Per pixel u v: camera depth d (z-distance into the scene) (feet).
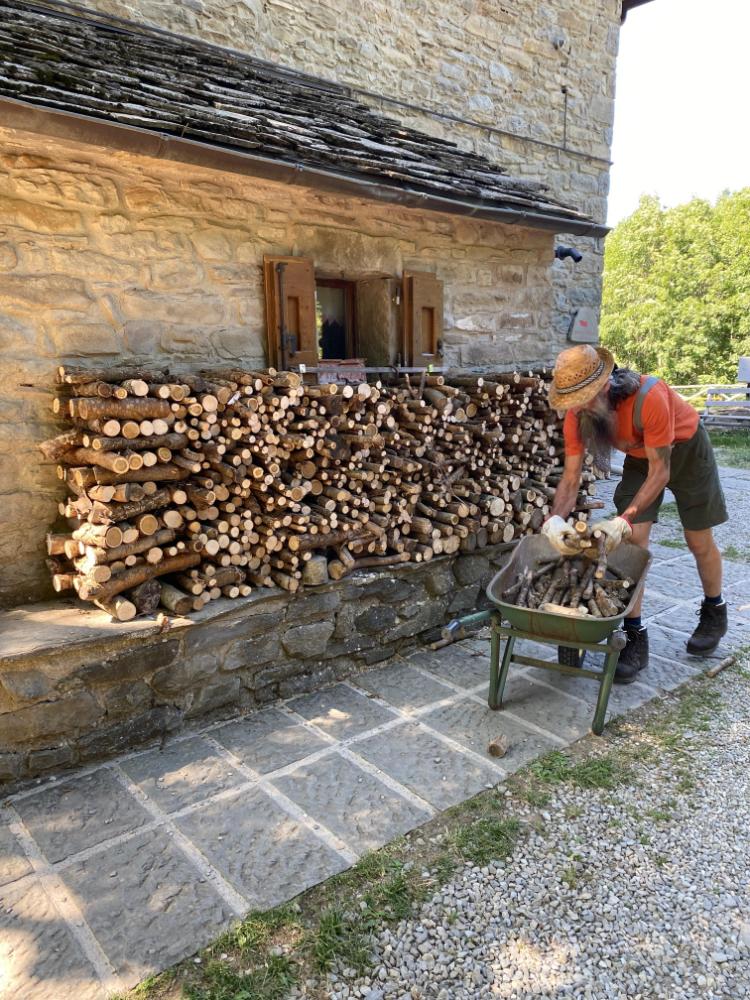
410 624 14.48
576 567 11.67
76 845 8.73
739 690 12.92
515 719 11.88
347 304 16.65
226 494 11.60
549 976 6.98
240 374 12.14
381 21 21.65
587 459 18.08
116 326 12.05
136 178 11.89
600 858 8.58
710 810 9.50
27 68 9.90
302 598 12.49
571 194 28.86
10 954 7.13
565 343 30.71
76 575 11.23
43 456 11.53
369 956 7.16
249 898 7.89
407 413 14.35
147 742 10.91
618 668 13.03
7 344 10.97
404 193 13.33
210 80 14.20
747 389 64.18
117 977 6.88
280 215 13.83
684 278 121.19
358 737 11.30
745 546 22.33
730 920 7.68
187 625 10.82
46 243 11.16
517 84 25.95
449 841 8.84
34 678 9.61
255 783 10.05
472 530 15.14
